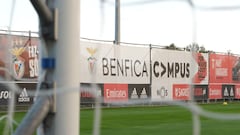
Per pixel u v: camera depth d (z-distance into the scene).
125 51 30.50
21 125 2.90
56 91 2.91
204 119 17.62
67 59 3.04
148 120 19.00
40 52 3.12
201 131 14.30
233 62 38.09
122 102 3.00
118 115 21.41
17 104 20.47
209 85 35.88
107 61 29.30
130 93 30.80
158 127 16.02
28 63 22.70
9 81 3.59
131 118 19.86
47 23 3.02
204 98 35.41
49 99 2.97
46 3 3.04
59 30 3.03
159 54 32.62
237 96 38.53
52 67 3.03
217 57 36.47
